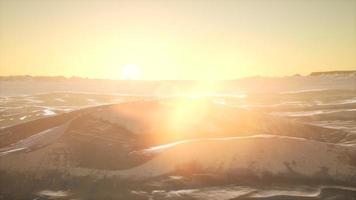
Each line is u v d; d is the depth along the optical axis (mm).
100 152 11523
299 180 10672
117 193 9773
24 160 11266
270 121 14000
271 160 11164
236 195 9656
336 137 13641
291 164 11141
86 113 13906
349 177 10883
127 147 11766
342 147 11977
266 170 10906
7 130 13844
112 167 10859
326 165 11203
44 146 11867
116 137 12320
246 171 10852
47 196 9672
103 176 10531
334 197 9664
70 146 11797
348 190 10180
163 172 10727
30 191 10008
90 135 12422
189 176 10633
